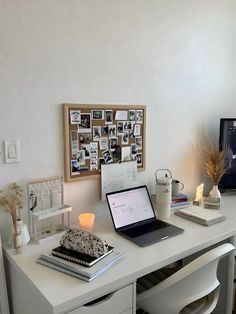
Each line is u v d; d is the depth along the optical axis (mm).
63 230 1593
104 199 1799
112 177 1819
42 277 1146
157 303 1312
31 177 1545
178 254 1346
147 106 1954
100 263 1198
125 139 1866
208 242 1484
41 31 1471
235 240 1655
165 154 2121
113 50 1740
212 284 1355
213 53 2273
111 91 1768
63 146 1628
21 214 1529
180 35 2047
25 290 1218
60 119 1599
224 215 1870
